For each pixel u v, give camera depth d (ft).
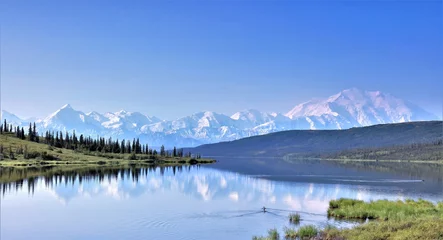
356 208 223.51
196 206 259.39
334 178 578.66
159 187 386.11
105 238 170.81
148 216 220.02
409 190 403.75
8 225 199.00
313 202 289.12
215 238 167.22
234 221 205.98
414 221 152.15
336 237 146.30
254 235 173.58
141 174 567.59
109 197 304.91
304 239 157.48
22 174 521.65
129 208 249.55
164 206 259.19
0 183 399.03
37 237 175.73
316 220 207.92
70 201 281.74
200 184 432.66
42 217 219.61
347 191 384.88
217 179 517.96
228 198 307.37
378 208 222.48
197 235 173.78
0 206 258.37
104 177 491.72
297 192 365.20
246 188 396.57
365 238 133.49
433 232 127.44
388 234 135.33
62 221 207.92
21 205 262.47
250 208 251.80
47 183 404.36
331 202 248.11
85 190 348.59
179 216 220.23
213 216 220.02
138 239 168.25
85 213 231.30
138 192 341.82
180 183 437.58
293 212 234.79
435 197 341.00
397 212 208.03
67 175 515.09
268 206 261.65
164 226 193.77
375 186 449.48
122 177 499.51
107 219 212.23
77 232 182.70
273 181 501.56
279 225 194.59
